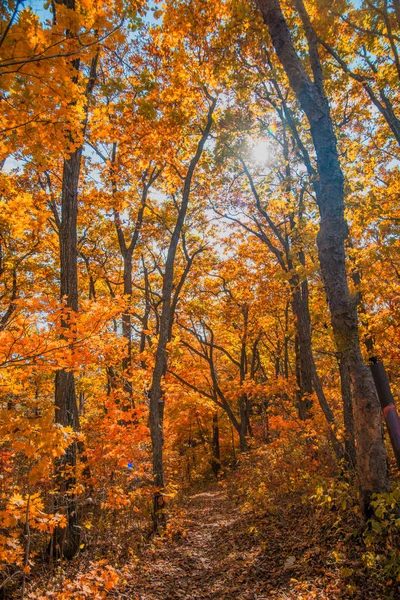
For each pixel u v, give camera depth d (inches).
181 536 330.6
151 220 592.4
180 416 754.8
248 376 680.4
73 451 255.6
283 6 286.8
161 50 341.4
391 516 167.6
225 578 230.8
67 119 138.9
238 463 717.3
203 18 291.9
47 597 163.2
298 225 351.6
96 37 123.3
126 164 377.4
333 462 325.4
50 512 211.5
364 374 185.5
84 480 259.6
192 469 932.6
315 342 631.8
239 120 384.2
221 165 425.7
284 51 195.8
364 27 267.0
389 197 331.3
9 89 117.3
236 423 712.4
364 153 419.8
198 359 810.2
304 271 233.8
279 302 625.3
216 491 697.6
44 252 475.2
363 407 185.0
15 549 148.3
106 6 129.6
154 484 331.3
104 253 617.3
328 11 231.0
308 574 203.5
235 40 294.8
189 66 331.6
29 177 362.0
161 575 240.7
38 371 160.6
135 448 299.7
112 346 239.5
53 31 113.9
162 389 426.3
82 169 429.4
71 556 239.9
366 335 277.1
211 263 679.1
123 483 285.3
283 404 517.3
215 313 722.2
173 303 561.0
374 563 175.0
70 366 155.9
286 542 260.5
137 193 520.1
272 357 984.9
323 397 375.9
